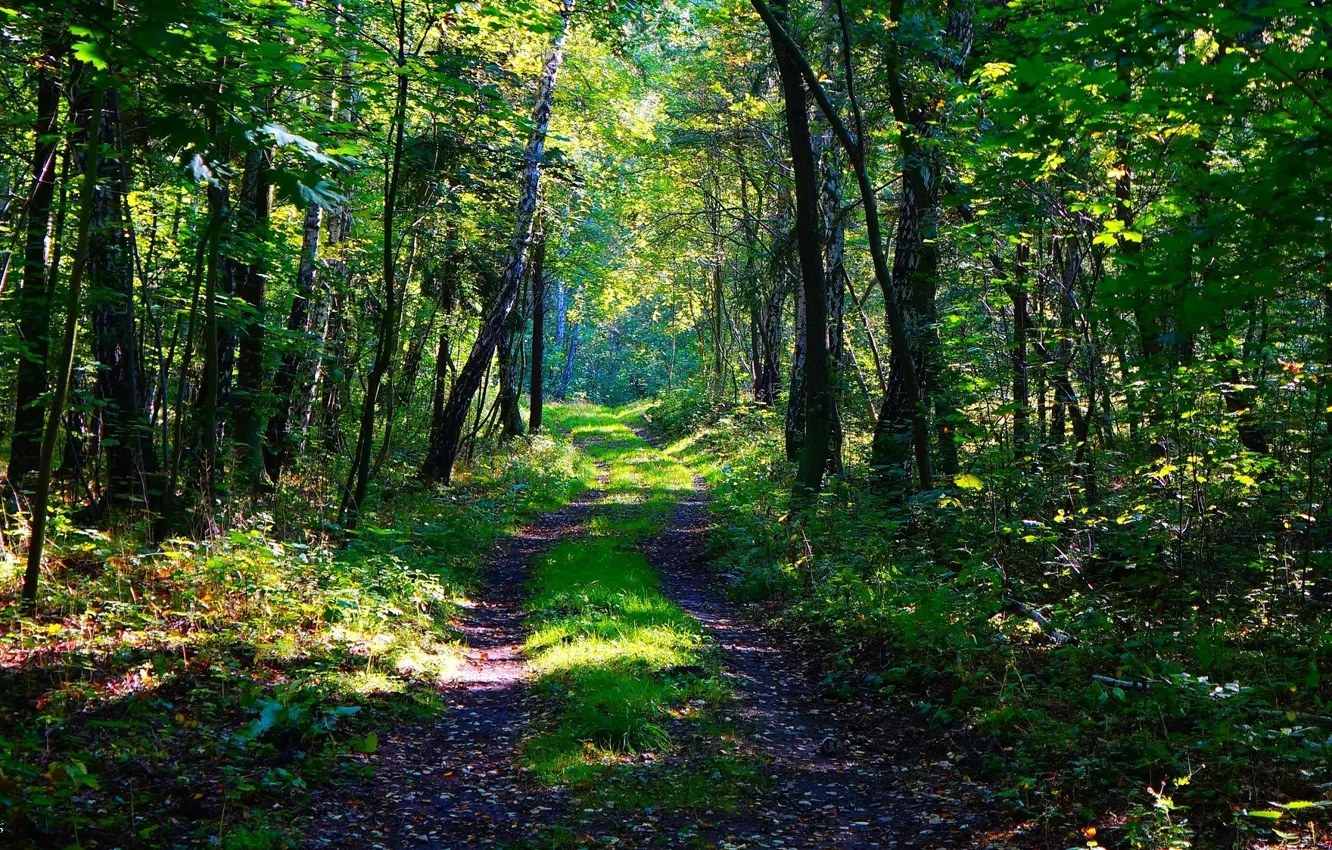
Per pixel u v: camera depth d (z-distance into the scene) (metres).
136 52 3.96
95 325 8.62
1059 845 4.34
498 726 6.36
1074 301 8.63
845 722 6.75
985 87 8.66
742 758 5.78
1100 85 4.13
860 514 11.33
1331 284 3.92
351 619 7.61
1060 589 8.62
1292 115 3.55
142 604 6.84
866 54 13.24
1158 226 6.32
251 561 7.75
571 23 13.65
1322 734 4.97
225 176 4.95
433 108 9.33
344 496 10.94
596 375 74.00
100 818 4.07
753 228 25.25
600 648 7.86
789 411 19.53
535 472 21.19
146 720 5.14
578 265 27.17
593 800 5.05
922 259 11.98
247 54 5.32
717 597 11.27
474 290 19.56
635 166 25.16
